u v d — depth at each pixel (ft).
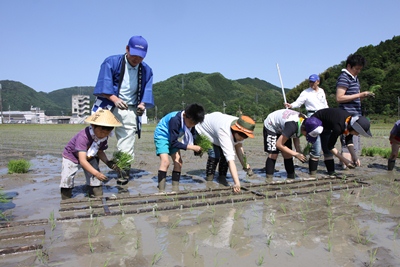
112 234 10.10
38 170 21.97
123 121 17.94
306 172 21.66
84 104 431.43
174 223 11.12
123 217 11.81
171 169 22.38
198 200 14.33
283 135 17.21
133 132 18.42
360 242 9.57
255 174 20.80
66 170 14.11
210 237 9.88
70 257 8.49
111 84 17.11
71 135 69.51
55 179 18.72
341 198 14.61
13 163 20.80
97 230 10.43
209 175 18.42
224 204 13.57
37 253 8.66
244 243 9.45
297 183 17.93
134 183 17.89
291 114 17.90
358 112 20.98
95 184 14.64
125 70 17.53
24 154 32.12
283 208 12.87
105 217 11.80
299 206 13.33
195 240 9.64
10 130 104.53
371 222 11.30
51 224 11.02
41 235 10.01
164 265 8.05
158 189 16.43
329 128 18.74
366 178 18.88
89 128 13.99
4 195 14.61
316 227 10.80
